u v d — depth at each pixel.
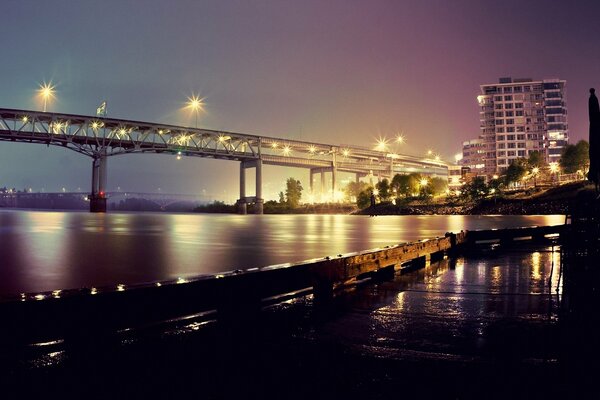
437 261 19.88
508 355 6.69
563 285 9.53
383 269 15.23
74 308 6.33
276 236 47.97
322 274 11.13
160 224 82.88
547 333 7.89
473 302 10.86
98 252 31.16
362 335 7.91
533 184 147.38
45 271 21.67
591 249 8.57
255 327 8.46
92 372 6.05
